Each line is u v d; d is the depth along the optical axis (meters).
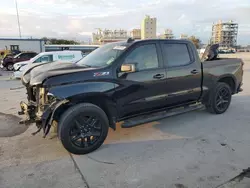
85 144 3.25
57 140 3.73
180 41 4.25
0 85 10.38
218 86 4.89
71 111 3.07
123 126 3.58
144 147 3.46
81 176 2.69
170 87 4.02
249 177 2.62
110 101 3.37
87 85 3.09
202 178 2.61
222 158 3.07
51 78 2.94
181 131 4.09
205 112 5.25
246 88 8.38
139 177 2.65
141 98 3.68
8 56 21.34
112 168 2.87
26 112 3.46
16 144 3.59
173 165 2.90
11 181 2.59
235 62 5.24
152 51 3.81
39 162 3.03
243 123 4.48
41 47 31.23
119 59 3.42
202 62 4.58
